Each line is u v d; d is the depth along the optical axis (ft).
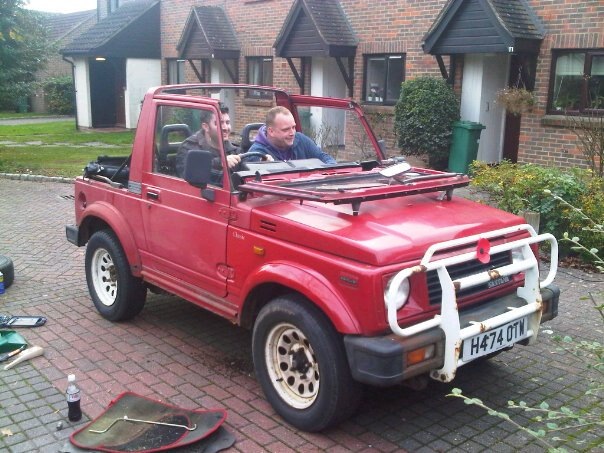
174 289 16.38
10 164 51.29
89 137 72.38
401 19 44.50
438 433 13.02
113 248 18.26
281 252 13.00
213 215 14.74
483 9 36.65
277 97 18.86
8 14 53.52
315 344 12.19
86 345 17.29
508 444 12.62
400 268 11.59
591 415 11.08
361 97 48.29
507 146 42.60
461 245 12.32
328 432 13.02
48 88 106.93
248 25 58.54
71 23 121.90
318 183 14.55
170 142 16.20
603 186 25.73
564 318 19.19
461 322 12.34
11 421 13.42
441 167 41.83
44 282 22.86
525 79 39.40
